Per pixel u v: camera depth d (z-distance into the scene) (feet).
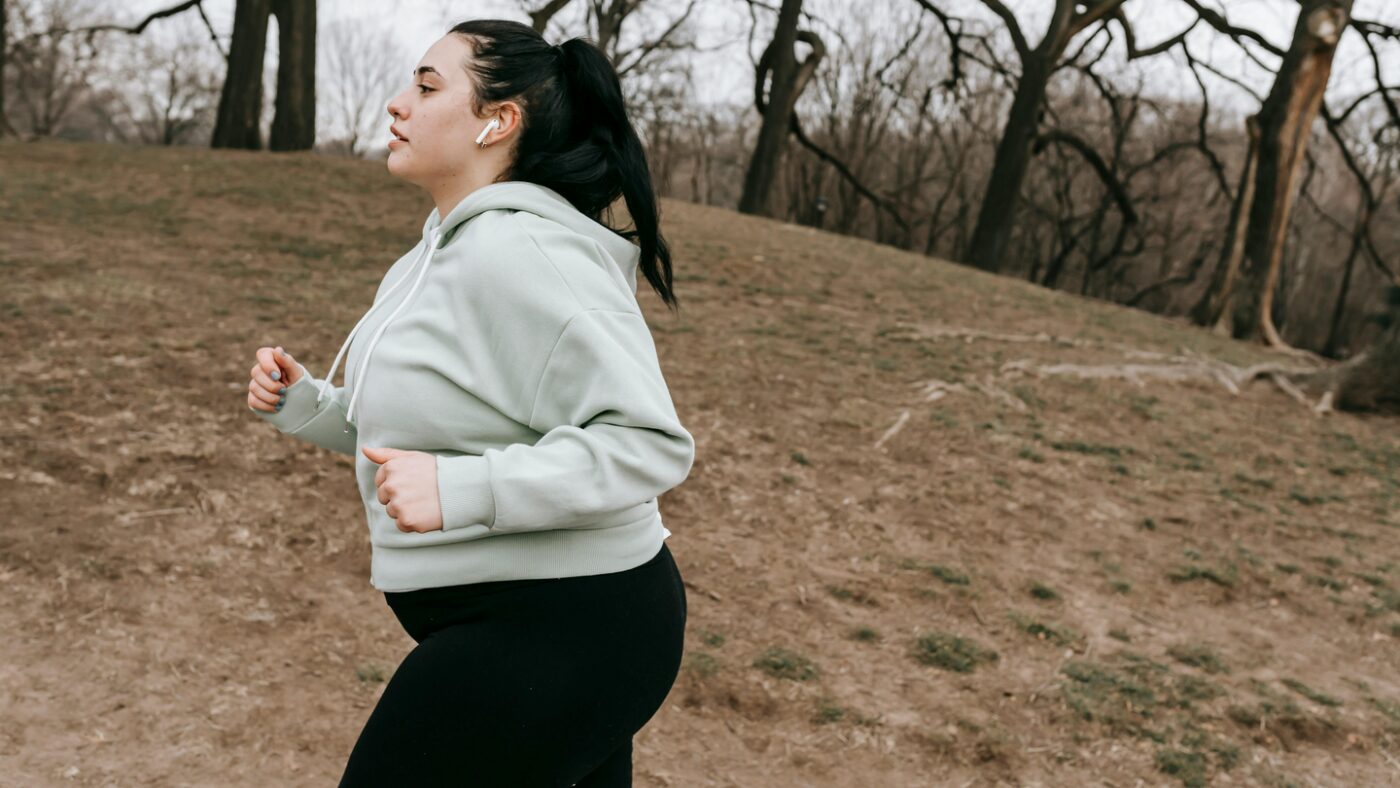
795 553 16.16
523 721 4.76
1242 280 62.90
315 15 66.69
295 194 48.73
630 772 5.66
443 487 4.39
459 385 4.84
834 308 39.42
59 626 11.27
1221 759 11.44
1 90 83.92
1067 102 120.78
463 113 5.24
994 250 82.38
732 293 39.60
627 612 5.01
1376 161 107.65
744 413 23.34
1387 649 15.25
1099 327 44.55
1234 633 15.25
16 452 15.42
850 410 24.62
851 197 138.10
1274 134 61.72
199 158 56.65
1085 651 13.87
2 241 32.89
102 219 39.29
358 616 12.57
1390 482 24.89
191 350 22.25
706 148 154.61
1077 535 18.57
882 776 10.62
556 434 4.65
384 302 5.47
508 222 4.94
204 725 9.93
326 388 6.09
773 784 10.28
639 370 4.72
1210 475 23.54
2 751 9.09
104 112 169.99
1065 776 10.93
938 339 35.29
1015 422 25.64
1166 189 136.26
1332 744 12.17
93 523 13.70
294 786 9.25
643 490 4.67
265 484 15.79
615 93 5.41
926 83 126.11
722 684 11.93
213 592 12.57
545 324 4.69
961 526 18.25
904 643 13.56
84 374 19.63
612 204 5.67
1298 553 19.06
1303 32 60.90
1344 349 150.20
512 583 4.86
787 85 84.23
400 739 4.77
